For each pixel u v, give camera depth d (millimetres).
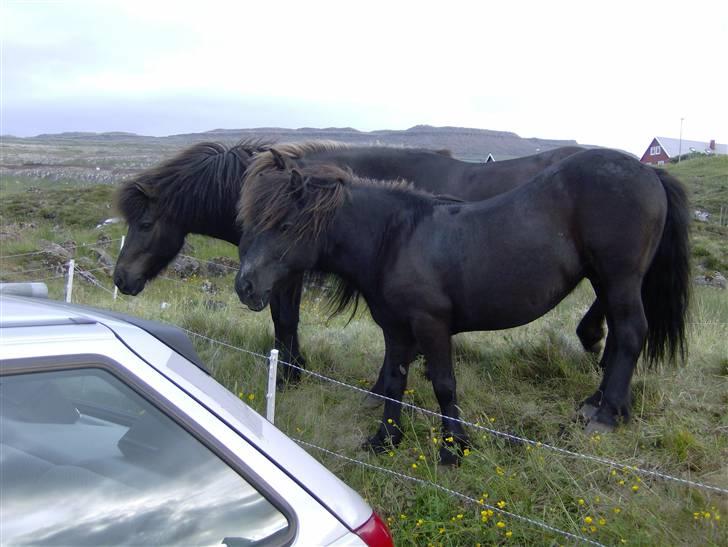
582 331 5988
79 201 18812
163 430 1889
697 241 19172
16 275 11383
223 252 14516
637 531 3326
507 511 3605
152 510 1787
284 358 5816
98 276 11961
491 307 4445
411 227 4457
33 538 1650
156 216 6059
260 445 1978
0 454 1715
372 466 3934
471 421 4836
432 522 3492
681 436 4289
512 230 4402
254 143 6199
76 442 1860
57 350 1788
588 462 4062
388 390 4586
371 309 4691
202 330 6945
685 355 5379
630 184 4465
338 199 4449
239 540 1792
